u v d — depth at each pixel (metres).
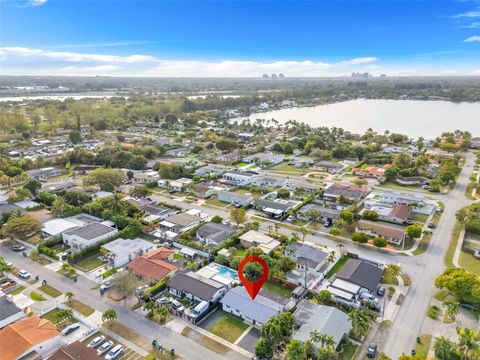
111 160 176.38
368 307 70.88
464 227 107.06
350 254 91.94
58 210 114.12
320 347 56.94
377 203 126.12
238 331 65.56
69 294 72.25
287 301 72.06
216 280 78.44
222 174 161.62
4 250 95.62
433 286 78.81
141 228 105.81
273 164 188.00
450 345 56.38
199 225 107.94
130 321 67.81
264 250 90.12
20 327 61.53
